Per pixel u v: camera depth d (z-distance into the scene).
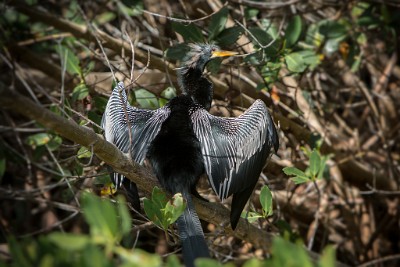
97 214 4.69
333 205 13.12
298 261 4.41
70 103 10.70
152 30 12.59
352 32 12.28
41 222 12.97
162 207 6.99
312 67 11.64
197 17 12.43
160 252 11.52
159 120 8.17
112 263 4.51
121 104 8.45
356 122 14.50
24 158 11.43
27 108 5.84
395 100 14.45
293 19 10.67
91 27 11.39
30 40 12.52
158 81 11.52
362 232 13.24
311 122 12.44
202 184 11.26
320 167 9.80
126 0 11.19
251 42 10.55
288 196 11.74
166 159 7.88
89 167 10.52
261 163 8.06
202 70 9.14
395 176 13.34
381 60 14.52
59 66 12.45
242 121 8.18
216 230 9.70
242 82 11.55
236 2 11.36
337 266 8.84
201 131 8.08
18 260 4.48
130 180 7.85
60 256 4.46
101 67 12.36
